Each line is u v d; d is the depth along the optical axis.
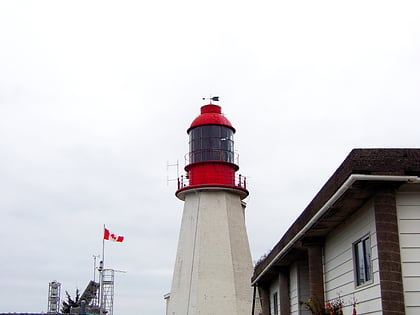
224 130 39.38
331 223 15.09
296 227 16.83
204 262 37.00
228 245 37.47
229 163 38.88
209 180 38.34
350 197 12.64
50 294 63.44
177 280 38.12
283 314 21.55
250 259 38.44
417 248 11.96
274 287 25.03
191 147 39.59
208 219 37.91
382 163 11.53
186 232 38.75
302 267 20.30
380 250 11.79
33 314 39.19
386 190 11.95
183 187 39.22
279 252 19.70
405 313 11.61
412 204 12.18
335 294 15.52
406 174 11.49
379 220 11.88
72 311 56.22
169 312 38.16
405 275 11.84
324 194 13.62
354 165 11.49
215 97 40.69
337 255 15.39
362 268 13.48
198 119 39.72
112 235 44.38
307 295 19.97
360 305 13.41
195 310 36.06
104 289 51.88
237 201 39.25
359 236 13.50
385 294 11.59
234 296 36.44
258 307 36.88
